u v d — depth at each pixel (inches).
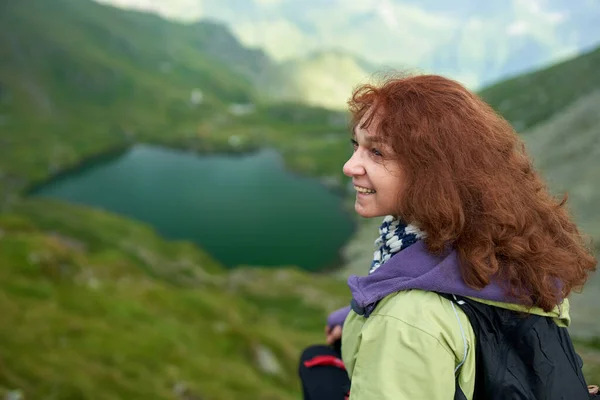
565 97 6510.8
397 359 77.6
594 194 3705.7
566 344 85.4
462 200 81.0
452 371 77.5
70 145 7672.2
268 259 4033.0
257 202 5595.5
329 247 4249.5
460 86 89.8
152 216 5098.4
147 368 955.3
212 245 4308.6
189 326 1376.7
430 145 81.1
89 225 3555.6
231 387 982.4
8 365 674.2
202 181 6560.0
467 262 78.7
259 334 1451.8
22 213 3718.0
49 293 1332.4
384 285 85.6
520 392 77.8
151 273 2731.3
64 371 740.7
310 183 6505.9
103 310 1312.7
